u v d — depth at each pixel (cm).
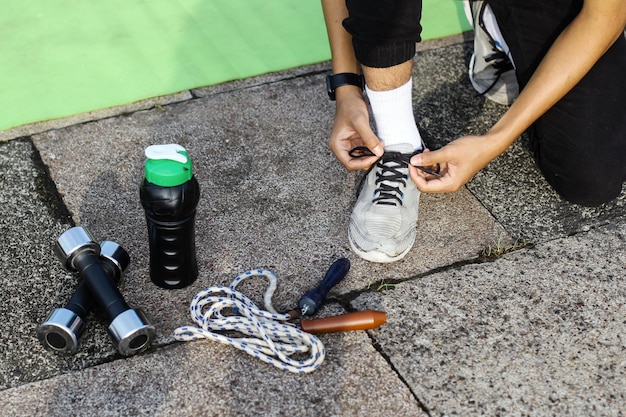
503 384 168
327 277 186
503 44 235
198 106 250
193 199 172
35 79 258
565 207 218
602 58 209
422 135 240
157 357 171
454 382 168
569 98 208
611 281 194
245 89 259
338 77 210
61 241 176
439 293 189
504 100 254
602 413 163
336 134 206
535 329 181
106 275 173
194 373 168
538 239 207
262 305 186
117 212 210
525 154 236
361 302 187
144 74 263
